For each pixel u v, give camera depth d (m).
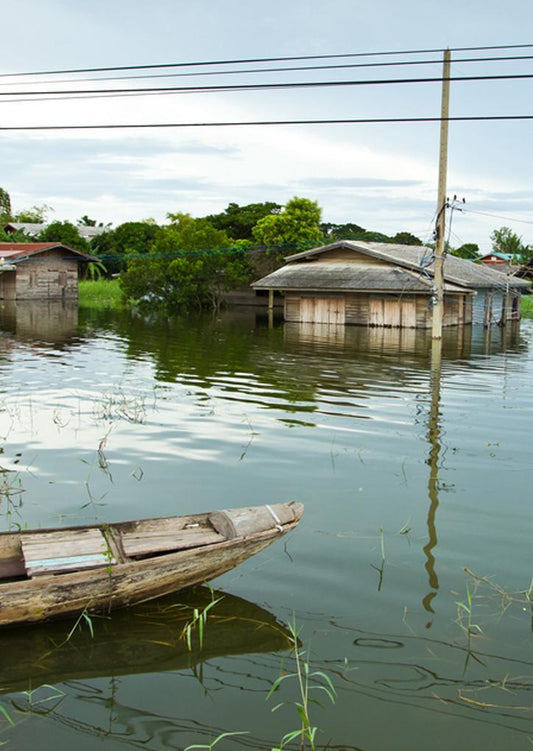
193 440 11.60
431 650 5.62
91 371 19.22
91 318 38.25
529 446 11.49
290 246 51.09
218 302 48.06
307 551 7.36
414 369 20.31
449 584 6.66
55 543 6.43
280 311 48.41
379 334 31.48
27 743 4.64
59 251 50.69
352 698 5.08
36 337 28.02
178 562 6.16
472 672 5.36
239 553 6.48
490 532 7.87
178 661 5.53
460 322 37.59
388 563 7.09
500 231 74.06
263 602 6.36
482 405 14.88
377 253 37.28
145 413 13.62
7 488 9.09
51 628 6.00
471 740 4.68
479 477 9.81
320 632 5.87
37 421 12.86
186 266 44.25
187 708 4.99
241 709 4.98
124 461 10.35
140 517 8.12
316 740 4.67
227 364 21.00
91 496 8.82
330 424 12.88
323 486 9.34
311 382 17.70
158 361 21.50
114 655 5.61
